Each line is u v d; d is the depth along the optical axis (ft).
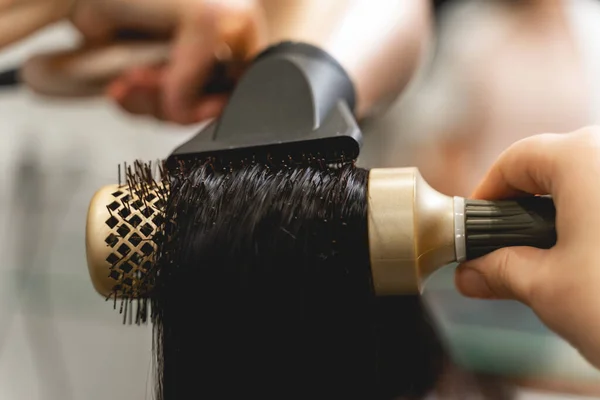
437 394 1.19
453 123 1.90
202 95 1.36
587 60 1.87
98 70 1.44
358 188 0.66
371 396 0.75
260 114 0.77
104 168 2.03
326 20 0.97
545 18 1.92
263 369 0.70
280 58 0.84
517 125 1.83
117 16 1.39
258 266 0.66
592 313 0.60
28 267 1.97
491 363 1.34
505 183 0.72
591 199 0.62
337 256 0.65
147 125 2.01
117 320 1.88
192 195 0.69
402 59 1.09
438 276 1.33
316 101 0.77
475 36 1.95
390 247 0.65
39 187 2.03
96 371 1.91
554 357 1.31
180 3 1.30
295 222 0.66
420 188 0.67
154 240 0.69
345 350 0.70
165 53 1.42
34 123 2.06
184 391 0.71
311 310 0.67
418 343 1.12
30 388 1.97
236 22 1.25
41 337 1.96
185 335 0.70
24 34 1.37
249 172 0.69
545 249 0.67
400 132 1.92
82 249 1.93
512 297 0.73
